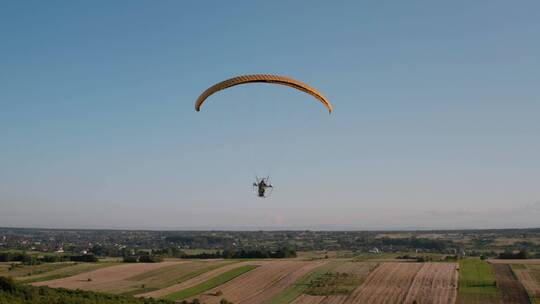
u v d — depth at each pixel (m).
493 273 93.38
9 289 54.69
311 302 74.06
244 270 103.44
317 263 111.56
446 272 94.69
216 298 79.50
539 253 167.25
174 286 90.94
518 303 71.25
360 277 90.94
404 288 81.31
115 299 65.88
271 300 76.69
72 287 89.62
